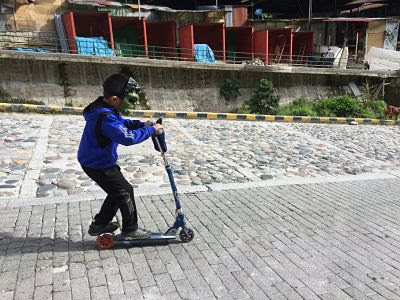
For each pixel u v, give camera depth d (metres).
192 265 3.79
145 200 5.54
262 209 5.45
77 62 15.55
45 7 17.44
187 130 11.15
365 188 6.80
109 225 4.05
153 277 3.53
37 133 9.23
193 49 19.61
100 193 5.66
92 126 3.62
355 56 25.72
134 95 3.72
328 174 7.68
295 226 4.89
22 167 6.71
